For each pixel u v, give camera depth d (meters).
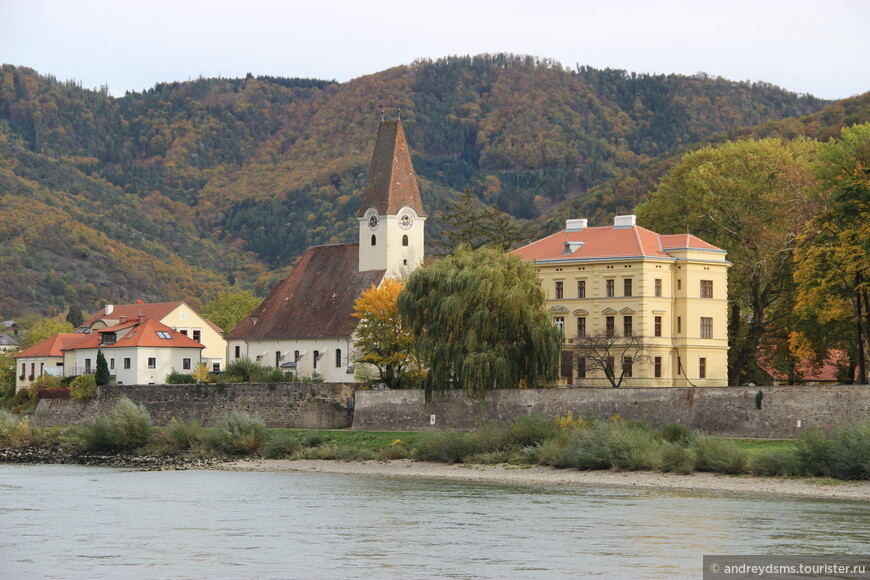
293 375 161.88
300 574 65.88
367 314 140.12
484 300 120.25
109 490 104.12
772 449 102.31
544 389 118.38
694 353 132.75
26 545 75.00
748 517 81.06
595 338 130.88
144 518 85.94
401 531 78.69
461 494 97.19
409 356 138.00
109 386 159.00
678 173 156.12
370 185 165.38
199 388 149.50
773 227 139.38
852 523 78.19
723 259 135.38
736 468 100.12
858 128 133.25
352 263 167.62
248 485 106.94
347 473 115.50
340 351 158.75
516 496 94.69
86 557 71.06
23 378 190.12
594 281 134.62
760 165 147.12
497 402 121.19
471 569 66.44
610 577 64.06
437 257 155.50
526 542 73.81
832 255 116.12
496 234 169.75
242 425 133.62
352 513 87.19
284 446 129.00
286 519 84.81
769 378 146.00
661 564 66.81
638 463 104.81
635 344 130.00
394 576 65.06
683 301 133.25
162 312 192.75
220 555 71.31
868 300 116.62
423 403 127.94
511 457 113.81
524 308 120.06
